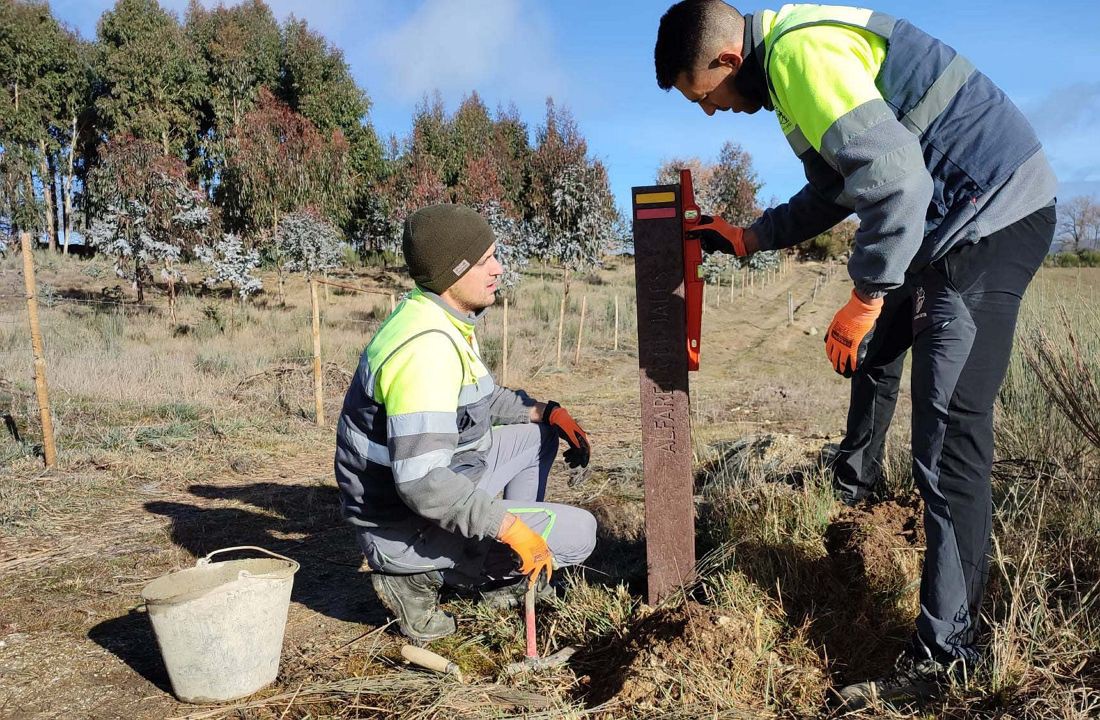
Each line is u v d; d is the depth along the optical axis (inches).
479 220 96.3
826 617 101.3
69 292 723.4
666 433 108.3
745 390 393.1
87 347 415.5
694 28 90.4
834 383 431.5
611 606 109.6
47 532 158.9
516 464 116.1
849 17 83.2
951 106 81.0
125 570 138.5
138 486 195.0
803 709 83.1
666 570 110.1
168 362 377.7
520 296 870.4
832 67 79.8
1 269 676.7
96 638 112.3
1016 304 82.4
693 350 105.7
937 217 83.0
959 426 81.7
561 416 117.0
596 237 910.4
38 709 92.4
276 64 1378.0
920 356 85.0
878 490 144.4
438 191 987.9
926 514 84.6
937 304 83.8
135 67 1167.0
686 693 84.6
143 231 652.1
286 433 265.3
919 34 82.5
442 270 94.4
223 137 1224.2
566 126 929.5
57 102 1253.1
